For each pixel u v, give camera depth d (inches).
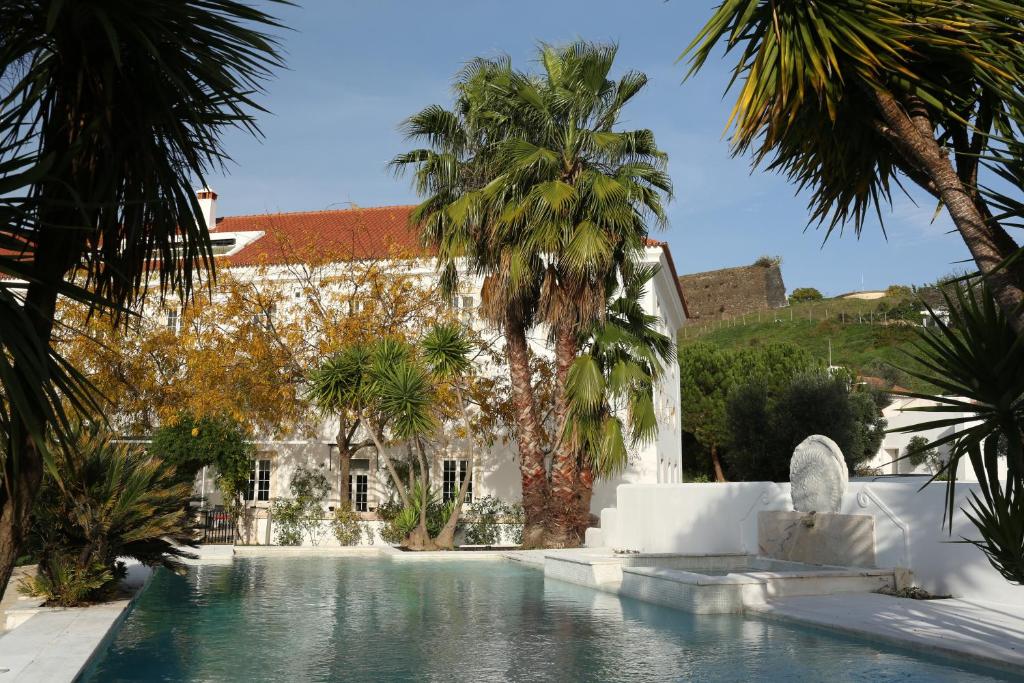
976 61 169.2
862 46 167.5
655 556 580.7
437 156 829.8
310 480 1117.1
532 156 761.6
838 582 454.9
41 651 303.3
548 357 1080.2
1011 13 168.2
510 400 980.6
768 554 576.7
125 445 473.1
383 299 1013.2
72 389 142.7
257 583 591.8
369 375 844.6
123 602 447.2
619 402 947.3
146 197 155.7
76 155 151.6
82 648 308.7
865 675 276.7
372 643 351.6
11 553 137.8
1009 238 173.5
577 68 794.8
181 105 160.7
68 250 149.9
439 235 848.3
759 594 436.1
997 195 172.4
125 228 160.2
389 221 1332.4
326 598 507.5
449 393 947.3
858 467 1301.7
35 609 410.6
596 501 1075.3
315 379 852.0
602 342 799.7
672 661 307.0
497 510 1055.0
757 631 372.2
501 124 818.2
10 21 145.3
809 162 203.0
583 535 821.2
